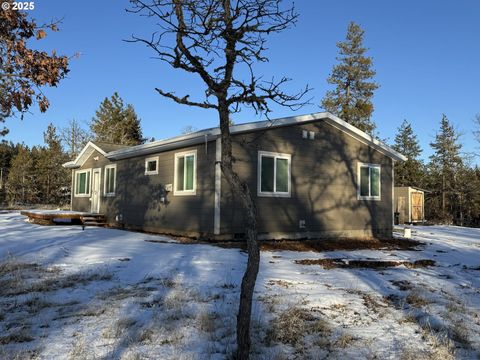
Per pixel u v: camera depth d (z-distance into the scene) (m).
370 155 18.28
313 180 16.27
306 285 8.19
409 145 56.25
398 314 6.72
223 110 4.84
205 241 13.95
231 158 4.77
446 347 5.33
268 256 11.59
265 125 14.64
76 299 6.87
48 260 9.95
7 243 12.54
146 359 4.69
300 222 15.74
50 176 49.50
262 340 5.35
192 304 6.64
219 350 5.00
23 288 7.43
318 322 5.94
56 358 4.66
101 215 20.83
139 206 18.30
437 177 46.72
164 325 5.70
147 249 11.84
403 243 16.41
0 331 5.45
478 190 42.59
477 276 10.48
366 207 17.94
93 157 22.97
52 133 55.12
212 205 14.05
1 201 50.62
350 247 14.39
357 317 6.46
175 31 4.86
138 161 18.62
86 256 10.51
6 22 6.26
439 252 14.42
